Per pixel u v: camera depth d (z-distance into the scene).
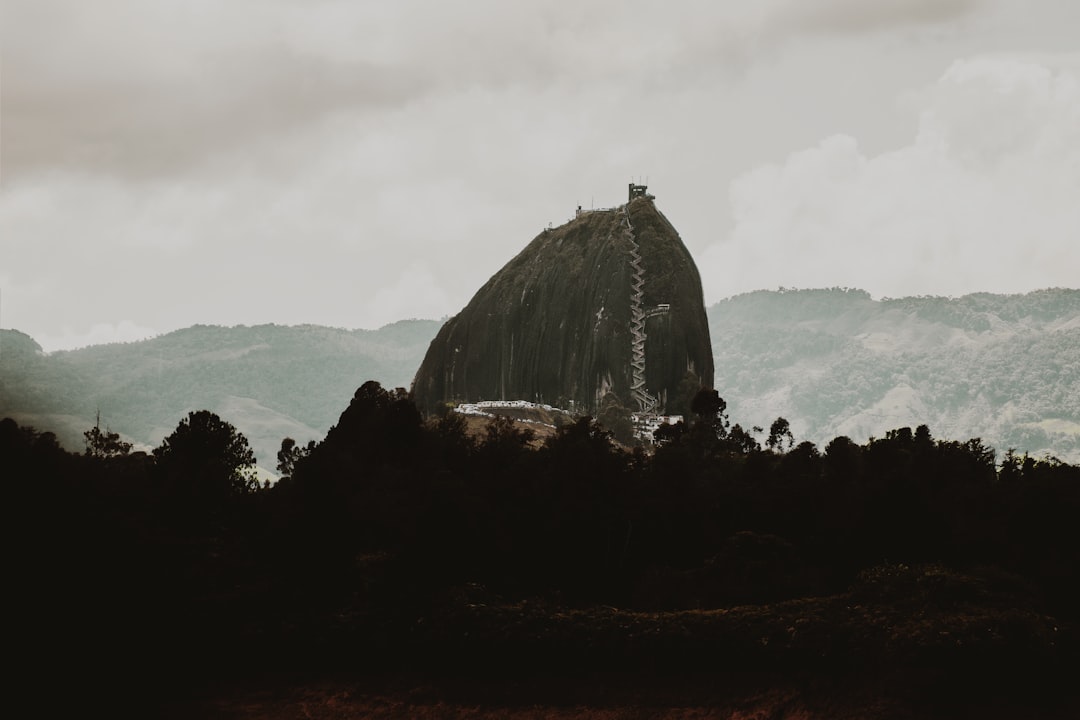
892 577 82.50
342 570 92.81
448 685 78.44
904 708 72.31
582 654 78.38
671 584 97.88
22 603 81.94
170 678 79.69
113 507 100.44
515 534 105.31
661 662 77.50
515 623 80.62
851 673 74.81
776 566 95.94
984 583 81.12
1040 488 102.88
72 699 77.25
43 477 94.81
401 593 86.69
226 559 95.19
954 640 73.69
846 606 80.50
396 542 96.38
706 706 74.69
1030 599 80.56
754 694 74.94
